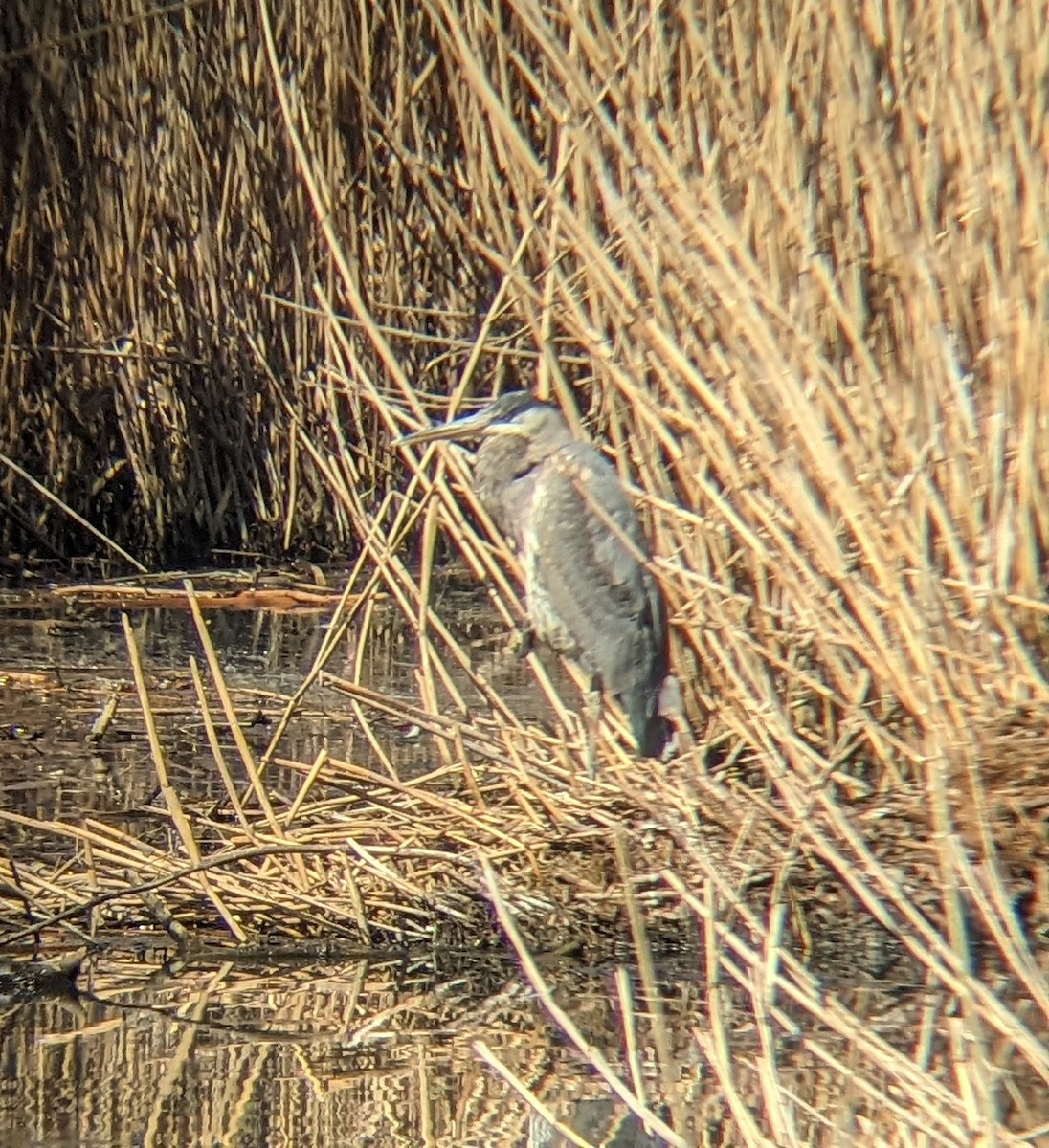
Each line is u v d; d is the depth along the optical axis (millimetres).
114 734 12000
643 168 9328
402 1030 7453
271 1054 7137
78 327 19219
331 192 17312
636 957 8562
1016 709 8422
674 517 9266
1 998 7836
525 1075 6934
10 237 18766
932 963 7055
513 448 9336
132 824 9953
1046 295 8312
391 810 9266
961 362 8719
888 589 8242
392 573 10125
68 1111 6465
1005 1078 6836
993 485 8508
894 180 8539
